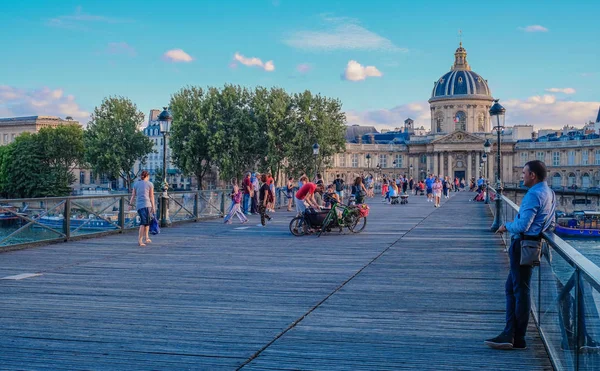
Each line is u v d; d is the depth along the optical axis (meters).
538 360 5.76
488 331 6.77
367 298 8.51
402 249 13.99
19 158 78.88
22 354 5.90
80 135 81.38
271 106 65.25
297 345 6.23
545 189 5.96
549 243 5.69
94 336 6.53
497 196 18.33
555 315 5.43
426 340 6.42
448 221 22.64
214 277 10.18
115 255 12.95
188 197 21.72
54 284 9.49
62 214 15.25
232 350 6.06
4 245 13.38
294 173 65.56
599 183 106.06
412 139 118.12
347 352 6.00
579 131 121.62
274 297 8.55
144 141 76.38
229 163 62.25
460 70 119.00
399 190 49.81
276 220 22.84
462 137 110.81
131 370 5.46
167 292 8.88
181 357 5.83
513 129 129.25
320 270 10.94
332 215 17.25
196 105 65.50
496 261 12.12
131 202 14.91
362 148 118.50
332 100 69.62
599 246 44.81
